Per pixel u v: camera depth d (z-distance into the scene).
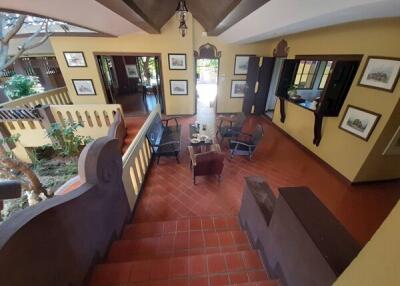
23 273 0.96
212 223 2.56
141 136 3.54
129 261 1.80
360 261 0.55
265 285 1.43
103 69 6.28
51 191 3.63
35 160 4.92
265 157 4.43
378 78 2.83
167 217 2.85
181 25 3.29
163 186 3.49
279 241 1.42
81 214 1.49
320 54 3.87
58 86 8.21
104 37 5.47
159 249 2.02
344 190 3.38
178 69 6.07
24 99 5.30
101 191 1.81
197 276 1.61
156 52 5.78
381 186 3.44
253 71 6.23
